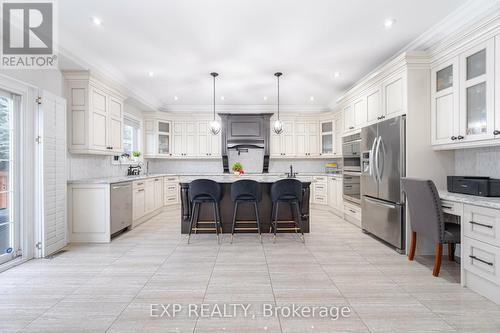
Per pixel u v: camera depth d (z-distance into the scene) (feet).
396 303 6.86
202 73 14.89
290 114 22.62
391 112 11.46
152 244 12.00
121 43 11.19
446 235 8.34
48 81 11.27
